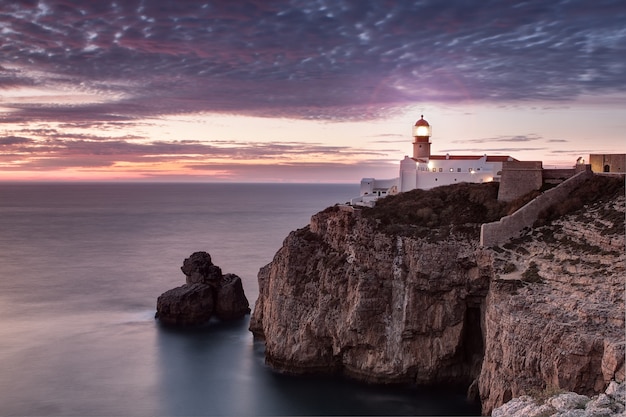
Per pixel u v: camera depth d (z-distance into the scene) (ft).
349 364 229.86
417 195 275.39
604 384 143.33
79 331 303.48
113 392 223.92
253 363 251.60
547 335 158.40
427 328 217.36
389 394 213.87
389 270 226.58
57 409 209.56
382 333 223.30
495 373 175.42
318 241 256.32
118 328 308.81
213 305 325.01
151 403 213.25
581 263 180.55
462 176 308.81
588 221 204.33
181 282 430.61
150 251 594.24
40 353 268.82
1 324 317.42
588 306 157.28
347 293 231.09
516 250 207.21
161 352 268.82
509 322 170.60
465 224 234.79
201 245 632.79
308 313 239.30
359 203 286.05
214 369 245.24
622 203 205.05
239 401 212.23
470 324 219.82
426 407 201.26
